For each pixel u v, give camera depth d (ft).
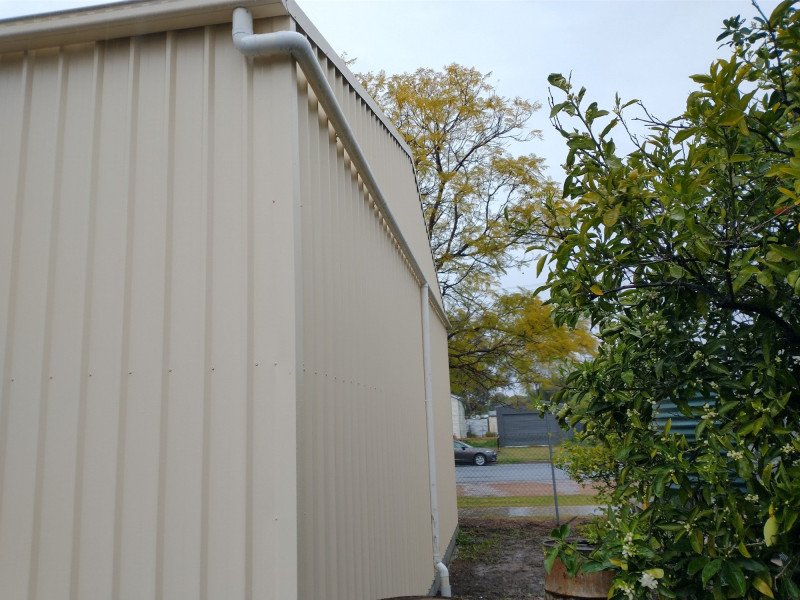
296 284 6.52
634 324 8.82
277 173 6.75
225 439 6.31
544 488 48.85
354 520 9.03
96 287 6.96
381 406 11.93
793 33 7.15
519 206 43.42
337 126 9.07
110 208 7.12
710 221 7.54
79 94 7.52
